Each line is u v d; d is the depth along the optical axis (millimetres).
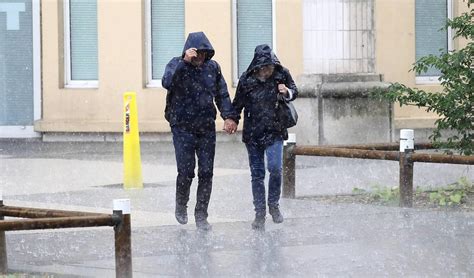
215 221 22406
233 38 39219
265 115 21266
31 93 40188
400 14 39219
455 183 26500
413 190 25891
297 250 19188
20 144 38969
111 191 26828
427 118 38719
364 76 35469
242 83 21375
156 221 22438
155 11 39531
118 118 39344
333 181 28188
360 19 35281
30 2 40188
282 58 39031
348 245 19578
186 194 21766
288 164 25516
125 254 16172
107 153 35938
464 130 25203
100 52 39344
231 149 36500
